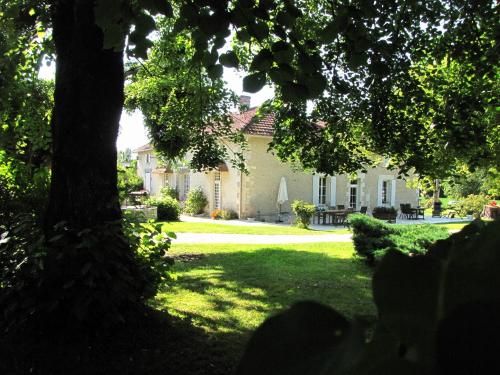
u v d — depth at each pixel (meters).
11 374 3.38
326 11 6.22
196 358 3.86
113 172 4.61
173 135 9.74
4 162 5.80
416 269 0.32
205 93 8.62
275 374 0.32
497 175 7.27
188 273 7.92
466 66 5.76
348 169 7.07
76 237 4.16
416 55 5.80
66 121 4.42
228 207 21.72
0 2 5.56
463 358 0.27
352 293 6.51
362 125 6.92
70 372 3.45
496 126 6.24
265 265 8.76
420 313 0.30
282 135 7.25
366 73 5.81
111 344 3.87
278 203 21.33
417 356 0.29
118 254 3.97
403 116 6.14
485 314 0.28
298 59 2.98
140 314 4.39
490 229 0.31
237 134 10.29
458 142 5.74
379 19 4.70
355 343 0.31
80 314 3.65
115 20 2.65
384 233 8.84
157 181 31.05
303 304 0.35
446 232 8.46
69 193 4.33
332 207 22.55
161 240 4.88
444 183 7.84
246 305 5.84
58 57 4.59
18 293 3.87
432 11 5.46
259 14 2.68
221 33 2.76
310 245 11.98
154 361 3.72
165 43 8.02
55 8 4.65
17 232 4.24
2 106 6.96
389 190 24.92
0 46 6.28
